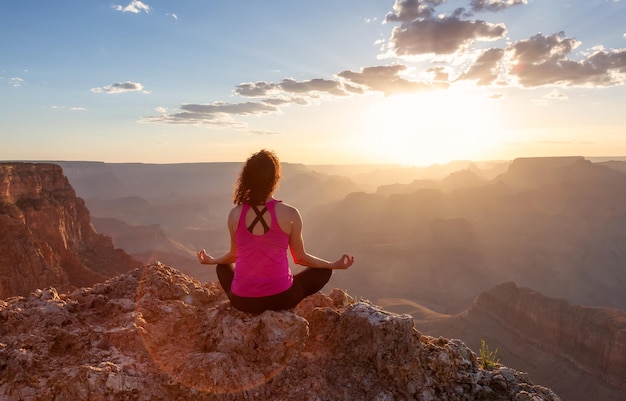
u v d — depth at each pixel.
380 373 4.45
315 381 4.20
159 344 4.45
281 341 4.34
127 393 3.61
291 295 4.52
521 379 5.02
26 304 4.92
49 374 3.70
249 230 4.33
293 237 4.46
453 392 4.49
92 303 5.14
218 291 6.04
